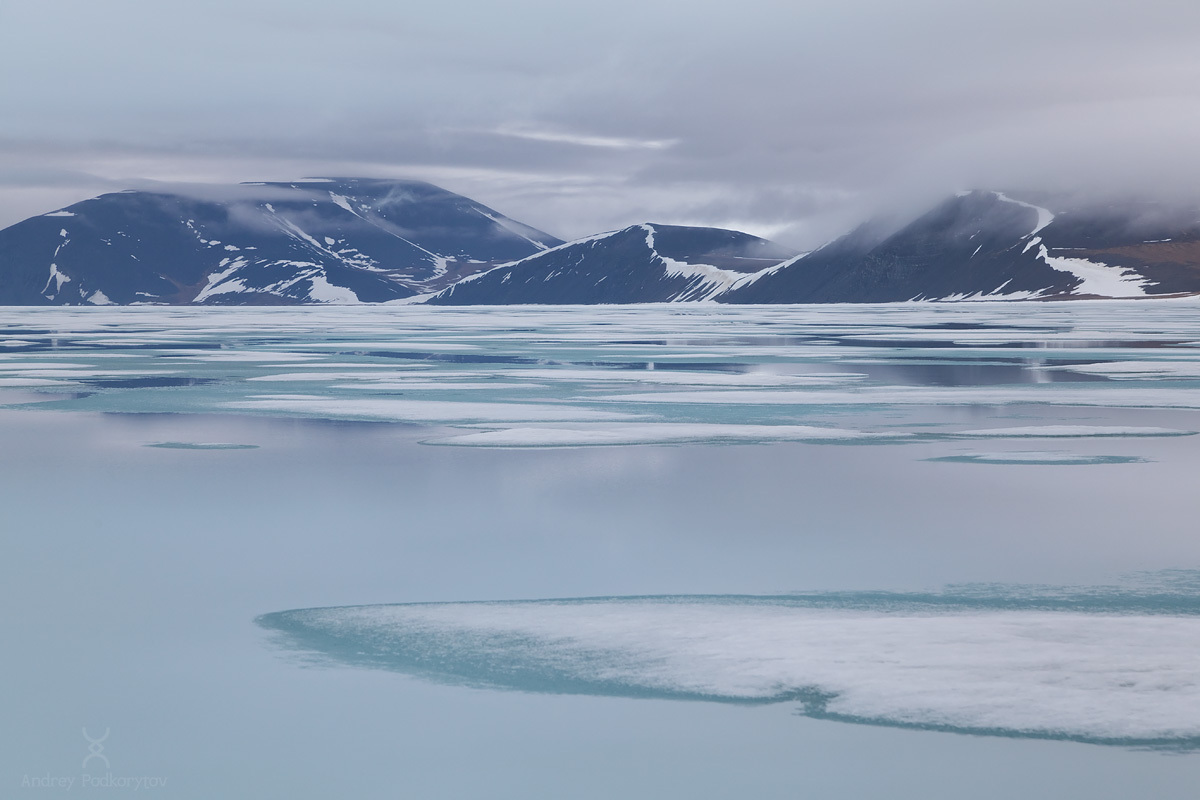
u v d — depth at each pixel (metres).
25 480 19.84
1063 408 30.69
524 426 27.33
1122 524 16.05
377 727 8.99
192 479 19.94
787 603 12.21
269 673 10.16
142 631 11.38
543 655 10.52
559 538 15.39
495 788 8.02
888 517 16.59
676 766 8.30
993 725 8.83
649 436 25.14
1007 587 12.84
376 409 30.84
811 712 9.14
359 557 14.39
